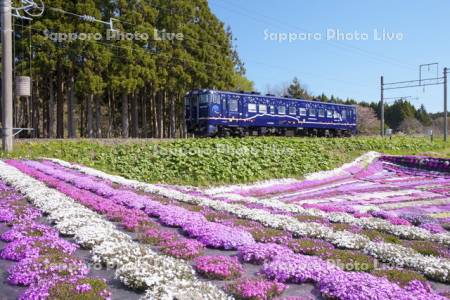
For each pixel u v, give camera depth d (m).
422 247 8.43
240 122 33.25
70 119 34.56
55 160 19.70
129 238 7.95
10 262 6.75
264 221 10.11
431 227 11.04
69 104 34.50
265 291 5.64
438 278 6.73
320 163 26.19
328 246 8.12
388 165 29.67
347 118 46.84
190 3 41.97
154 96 44.22
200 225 9.07
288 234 8.91
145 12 36.78
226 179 20.58
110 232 7.99
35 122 39.09
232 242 8.00
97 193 12.88
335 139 34.09
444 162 27.28
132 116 45.22
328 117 43.47
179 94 44.69
